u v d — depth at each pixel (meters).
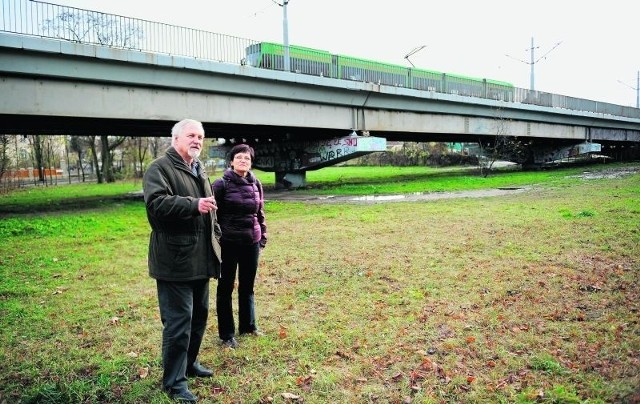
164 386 3.97
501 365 4.32
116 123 23.17
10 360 4.77
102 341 5.26
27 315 6.14
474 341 4.87
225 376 4.32
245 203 4.95
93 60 17.94
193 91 21.66
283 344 4.98
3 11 15.72
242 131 30.91
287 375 4.31
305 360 4.57
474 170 45.75
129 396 4.00
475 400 3.75
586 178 30.16
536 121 43.28
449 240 10.35
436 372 4.25
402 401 3.81
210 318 5.89
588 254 8.47
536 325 5.25
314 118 27.41
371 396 3.90
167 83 20.33
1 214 18.67
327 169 59.66
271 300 6.54
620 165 46.34
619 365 4.18
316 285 7.19
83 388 4.14
